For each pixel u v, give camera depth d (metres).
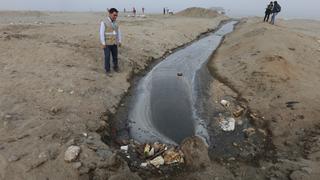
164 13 55.59
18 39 13.49
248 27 24.34
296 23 36.72
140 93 10.33
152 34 19.67
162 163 6.34
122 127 7.96
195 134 7.79
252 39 16.78
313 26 35.22
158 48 16.83
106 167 5.79
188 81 11.88
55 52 12.16
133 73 12.21
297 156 6.71
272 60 11.93
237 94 10.33
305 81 10.82
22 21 29.38
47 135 6.44
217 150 7.02
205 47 19.27
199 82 11.77
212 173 6.12
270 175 6.09
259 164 6.48
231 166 6.39
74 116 7.48
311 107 8.70
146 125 8.18
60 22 28.11
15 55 11.40
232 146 7.19
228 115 8.84
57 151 5.95
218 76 12.38
